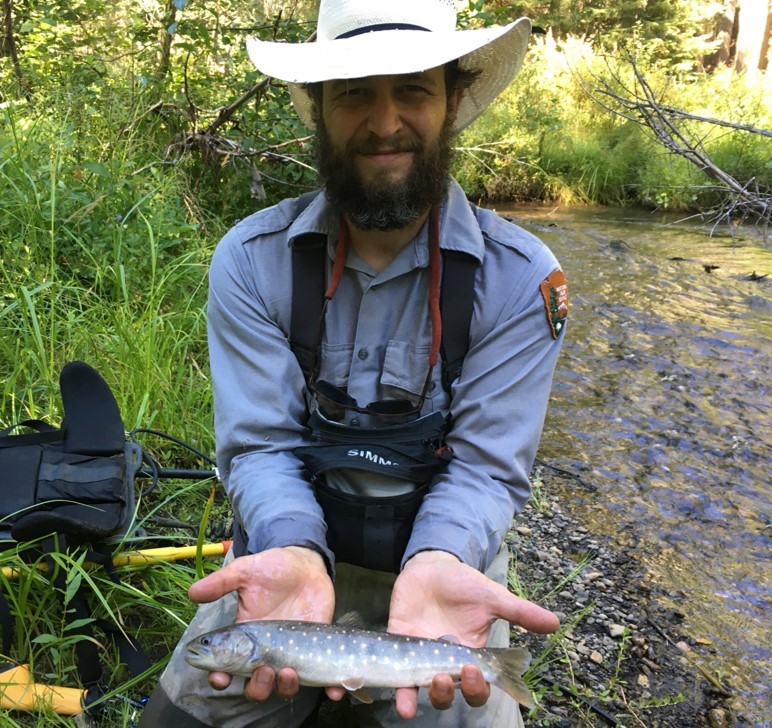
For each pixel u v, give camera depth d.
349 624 0.86
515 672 0.80
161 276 2.00
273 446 0.99
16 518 1.14
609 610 1.39
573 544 1.62
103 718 0.98
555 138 6.33
